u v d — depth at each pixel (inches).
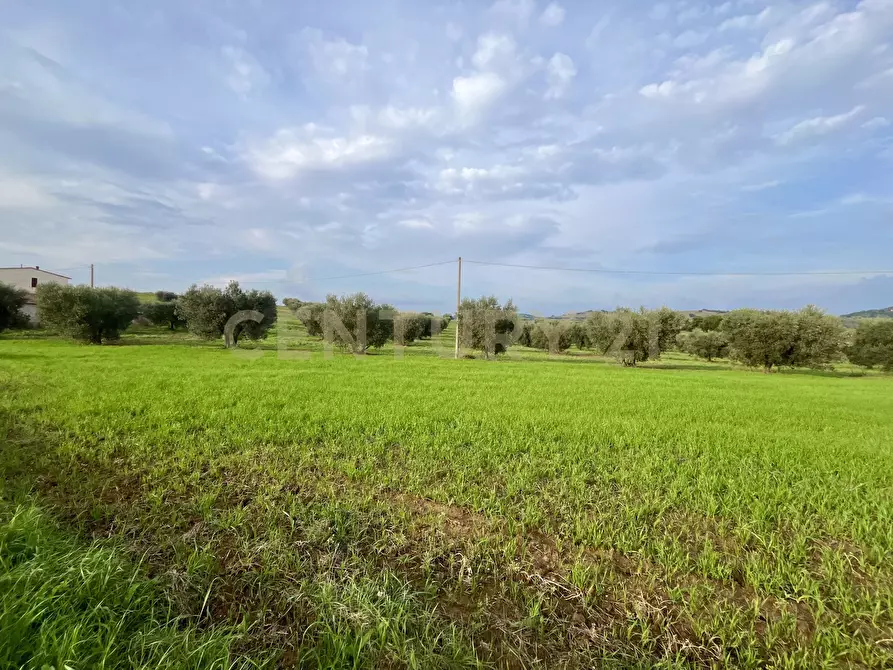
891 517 202.2
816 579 152.2
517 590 139.1
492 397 503.5
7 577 106.3
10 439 265.7
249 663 103.6
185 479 214.8
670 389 644.7
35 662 87.9
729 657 113.3
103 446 260.8
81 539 152.3
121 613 111.3
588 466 264.4
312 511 184.1
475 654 110.3
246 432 306.5
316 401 433.4
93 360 761.0
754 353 1250.6
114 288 1407.5
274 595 131.7
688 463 271.9
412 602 129.0
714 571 152.7
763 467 277.0
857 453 313.4
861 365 1370.6
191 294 1331.2
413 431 327.9
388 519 185.2
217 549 154.6
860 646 118.6
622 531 179.0
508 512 190.5
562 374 819.4
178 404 386.9
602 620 128.0
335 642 108.2
